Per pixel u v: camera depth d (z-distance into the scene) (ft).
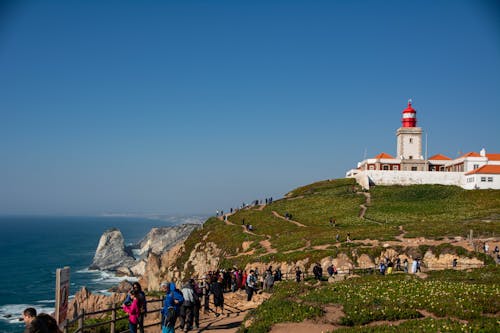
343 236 224.33
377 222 271.49
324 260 181.88
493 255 167.53
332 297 87.71
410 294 88.63
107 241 531.91
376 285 102.63
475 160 370.94
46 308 265.75
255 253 223.30
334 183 408.05
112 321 69.77
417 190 351.87
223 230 298.76
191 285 82.48
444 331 61.00
